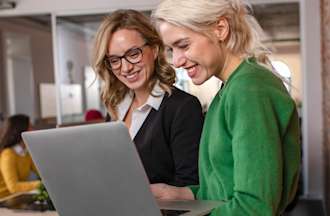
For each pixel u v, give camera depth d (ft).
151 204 2.80
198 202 3.44
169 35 3.31
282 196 3.26
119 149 2.67
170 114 4.74
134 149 2.64
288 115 3.15
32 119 24.26
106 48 4.95
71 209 3.05
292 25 15.98
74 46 17.16
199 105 4.80
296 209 14.19
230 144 3.23
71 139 2.76
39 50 24.22
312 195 15.49
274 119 3.04
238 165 2.96
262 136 2.94
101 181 2.83
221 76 3.48
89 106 17.53
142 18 4.97
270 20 15.96
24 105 24.62
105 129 2.64
